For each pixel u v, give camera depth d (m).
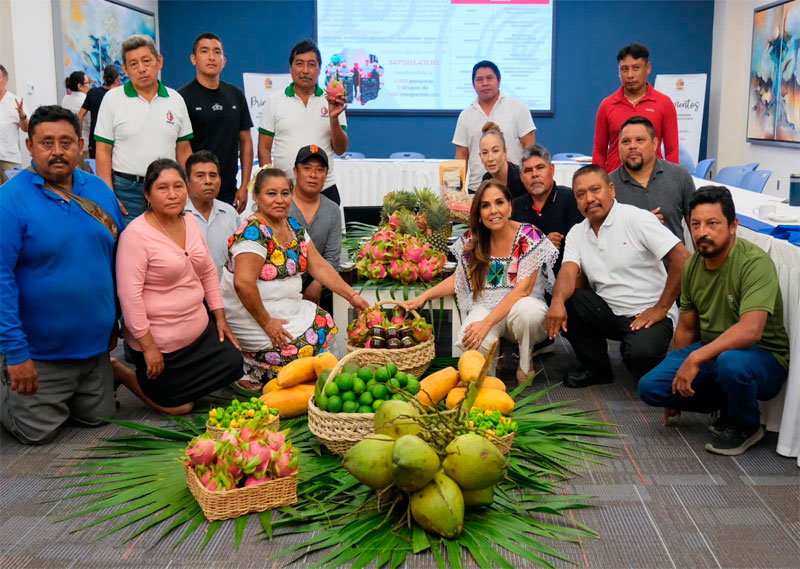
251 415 3.14
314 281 4.38
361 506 2.73
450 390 3.52
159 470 3.13
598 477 3.13
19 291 3.40
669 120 5.15
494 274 4.06
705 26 10.56
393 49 10.59
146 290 3.63
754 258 3.30
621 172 4.49
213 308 3.86
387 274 4.36
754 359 3.27
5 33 7.16
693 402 3.56
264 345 3.95
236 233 3.87
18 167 6.93
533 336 4.12
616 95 5.24
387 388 3.09
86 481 3.11
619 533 2.71
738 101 10.35
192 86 5.02
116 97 4.59
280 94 5.21
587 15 10.57
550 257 4.06
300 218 4.36
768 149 9.42
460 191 5.20
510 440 3.04
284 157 5.23
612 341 5.06
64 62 8.17
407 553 2.56
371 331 3.83
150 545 2.65
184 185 3.61
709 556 2.56
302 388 3.56
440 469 2.61
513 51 10.59
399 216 4.69
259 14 10.75
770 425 3.54
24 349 3.34
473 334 3.88
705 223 3.29
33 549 2.63
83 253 3.46
